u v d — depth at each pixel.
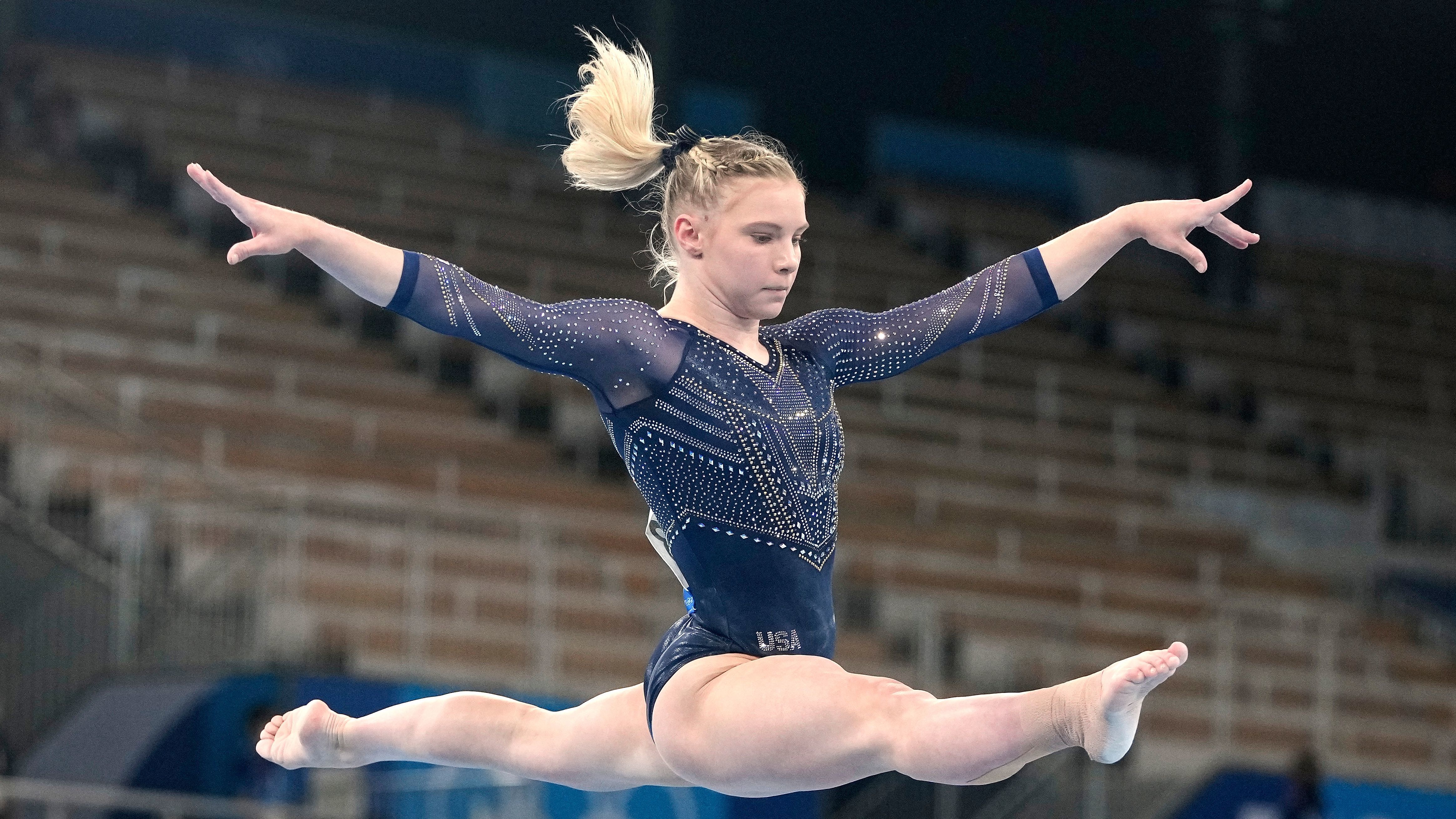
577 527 37.00
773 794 7.76
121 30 49.03
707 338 8.28
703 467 8.20
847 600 36.84
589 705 8.80
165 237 43.03
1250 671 39.56
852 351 8.76
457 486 37.28
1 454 31.52
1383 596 45.78
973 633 37.69
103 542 29.66
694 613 8.55
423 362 41.78
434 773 26.05
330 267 7.66
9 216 40.97
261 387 38.25
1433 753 39.72
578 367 8.15
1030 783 31.94
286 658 29.67
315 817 23.88
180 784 24.91
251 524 31.28
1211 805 31.38
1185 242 8.70
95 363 36.44
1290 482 49.03
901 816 31.56
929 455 45.12
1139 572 43.31
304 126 49.16
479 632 32.59
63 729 27.00
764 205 8.12
